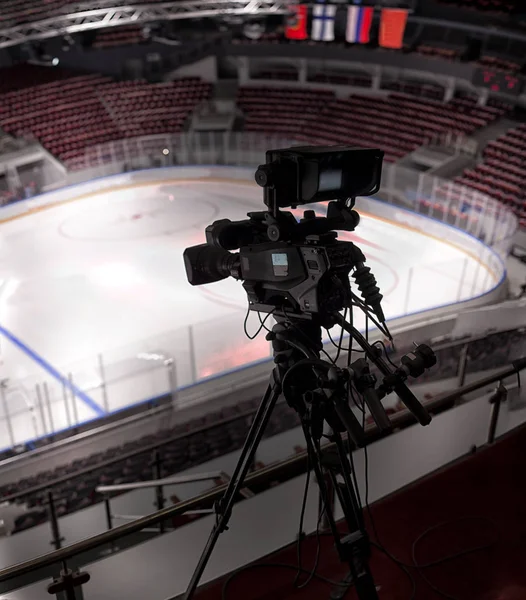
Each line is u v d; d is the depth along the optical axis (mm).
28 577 5406
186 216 18719
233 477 2322
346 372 1863
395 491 3252
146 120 23906
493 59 21453
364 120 22953
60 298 13711
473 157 19984
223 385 10031
